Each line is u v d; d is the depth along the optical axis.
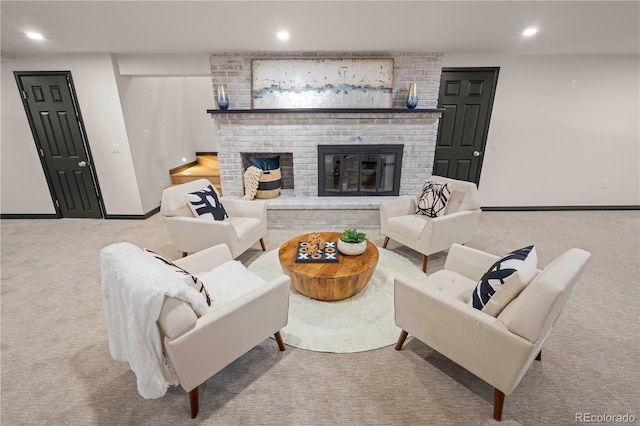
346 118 3.82
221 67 3.73
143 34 2.91
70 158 4.22
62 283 2.80
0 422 1.54
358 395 1.66
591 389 1.68
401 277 1.78
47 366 1.87
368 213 3.87
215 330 1.48
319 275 2.25
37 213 4.50
